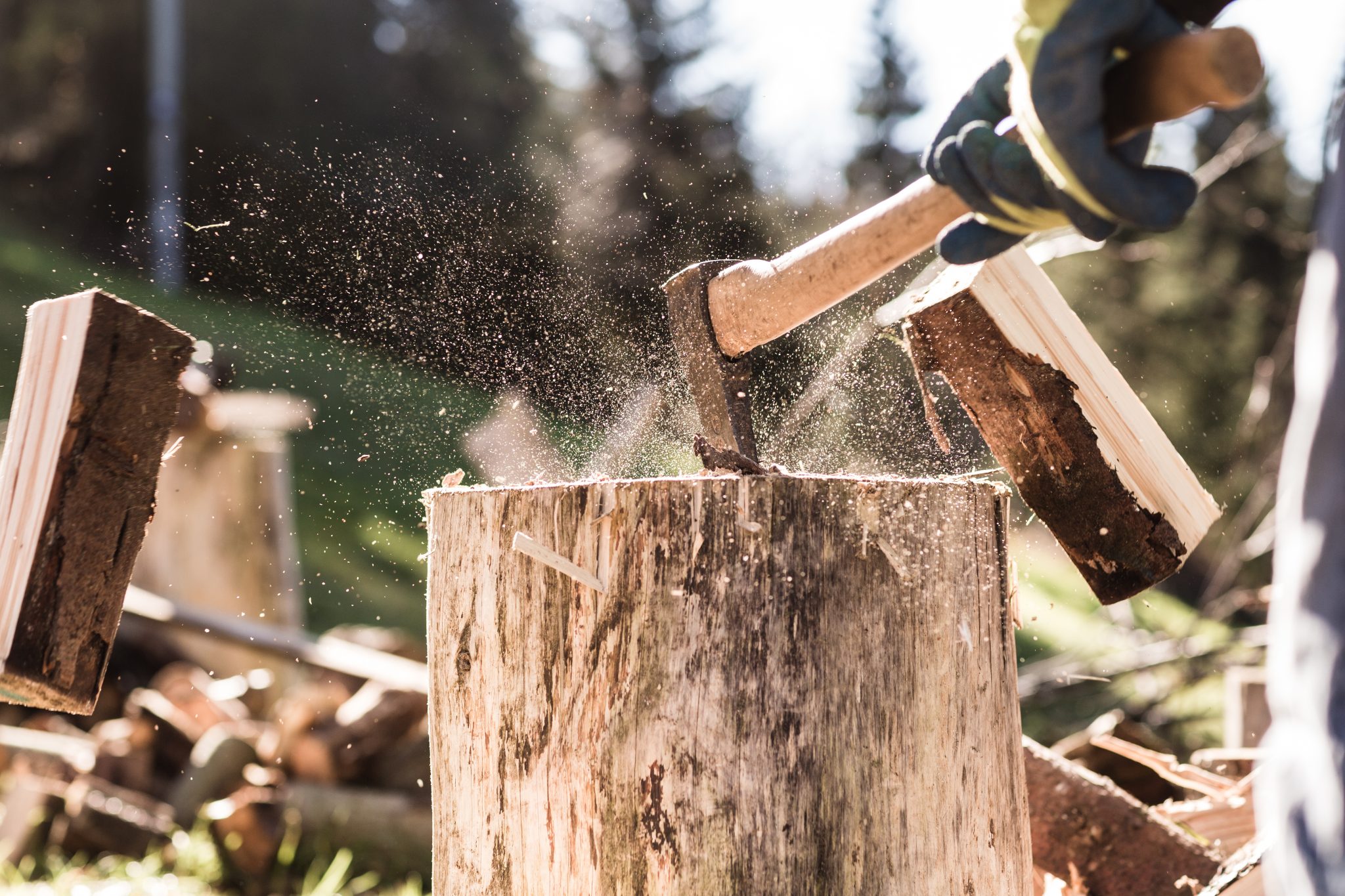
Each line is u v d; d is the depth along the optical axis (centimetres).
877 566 126
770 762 120
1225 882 150
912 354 163
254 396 501
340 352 227
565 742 128
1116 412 154
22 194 1841
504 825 133
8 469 129
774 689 120
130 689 452
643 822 122
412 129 1922
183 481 482
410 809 351
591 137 1850
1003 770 138
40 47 1864
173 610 412
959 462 200
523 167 1475
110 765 375
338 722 372
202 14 1861
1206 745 529
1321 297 58
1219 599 634
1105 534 159
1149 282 1146
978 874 132
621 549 125
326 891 328
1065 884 192
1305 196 1162
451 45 1994
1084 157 72
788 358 263
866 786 124
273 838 346
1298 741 57
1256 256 1141
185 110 1850
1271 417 758
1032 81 73
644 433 201
